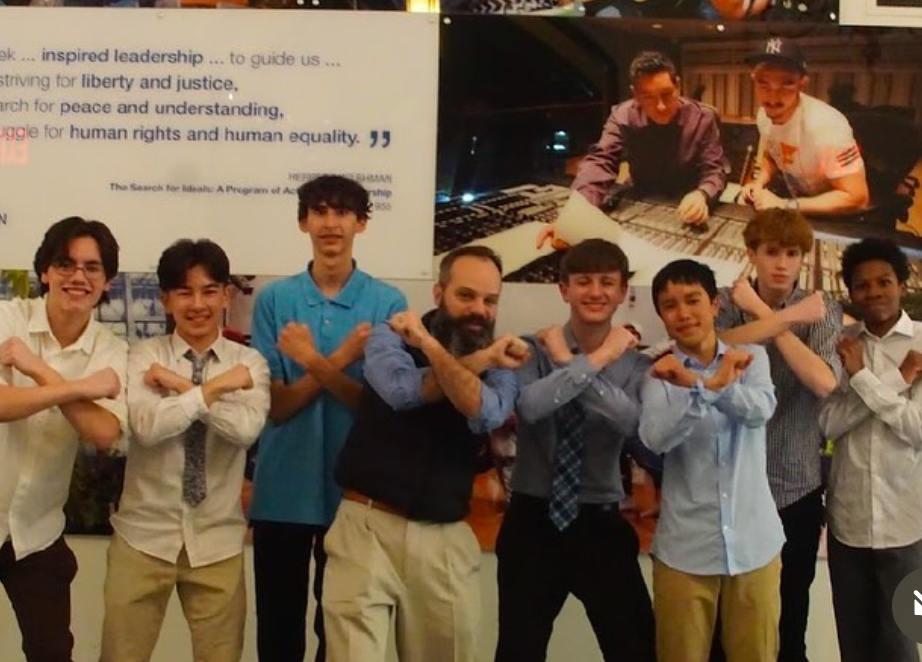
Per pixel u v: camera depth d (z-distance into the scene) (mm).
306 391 2266
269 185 2539
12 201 2543
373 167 2533
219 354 2131
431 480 1950
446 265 2037
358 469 1977
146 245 2535
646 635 2023
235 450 2109
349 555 1969
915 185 2523
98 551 2543
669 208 2525
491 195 2529
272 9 2527
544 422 2092
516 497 2123
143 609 2051
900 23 2529
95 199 2541
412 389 1915
